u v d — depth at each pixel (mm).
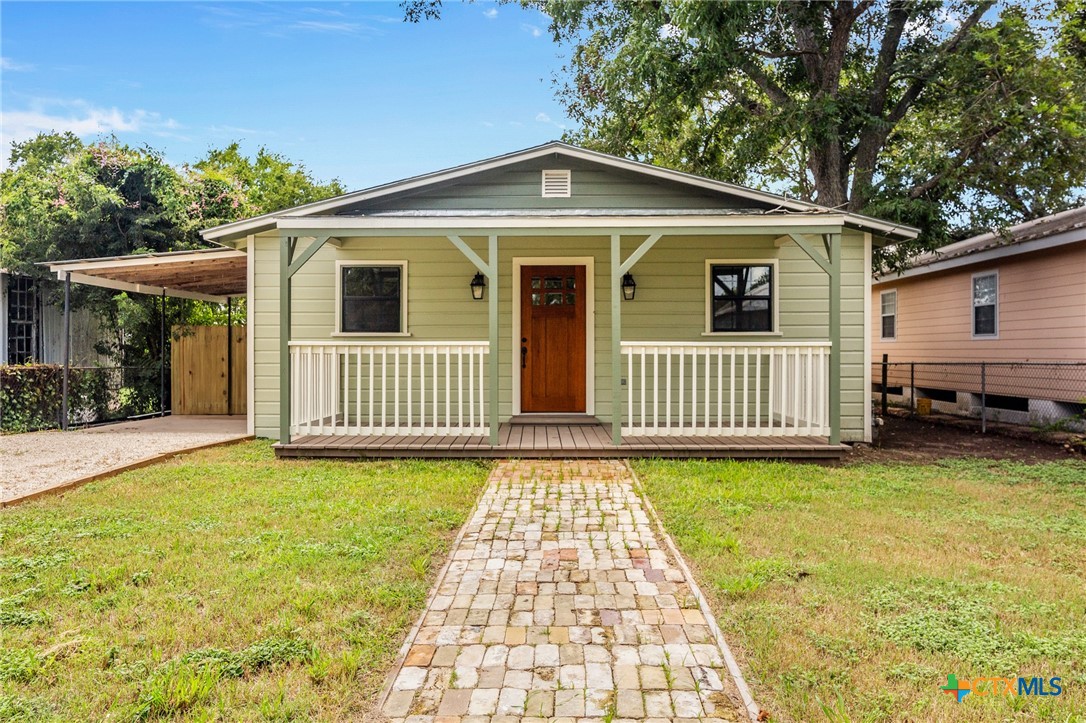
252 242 8398
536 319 8602
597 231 6711
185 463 6586
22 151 15797
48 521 4391
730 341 8445
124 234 12594
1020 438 8883
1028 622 2957
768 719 2221
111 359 12766
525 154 8078
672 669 2555
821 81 11711
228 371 11445
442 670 2549
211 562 3611
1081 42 10602
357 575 3439
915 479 6020
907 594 3230
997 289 10891
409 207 8297
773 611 3021
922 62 10836
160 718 2197
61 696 2311
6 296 11594
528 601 3221
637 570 3654
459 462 6582
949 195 10641
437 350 7840
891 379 14438
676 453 6691
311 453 6750
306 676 2449
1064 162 10320
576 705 2307
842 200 11594
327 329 8484
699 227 6680
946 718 2213
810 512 4773
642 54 10664
